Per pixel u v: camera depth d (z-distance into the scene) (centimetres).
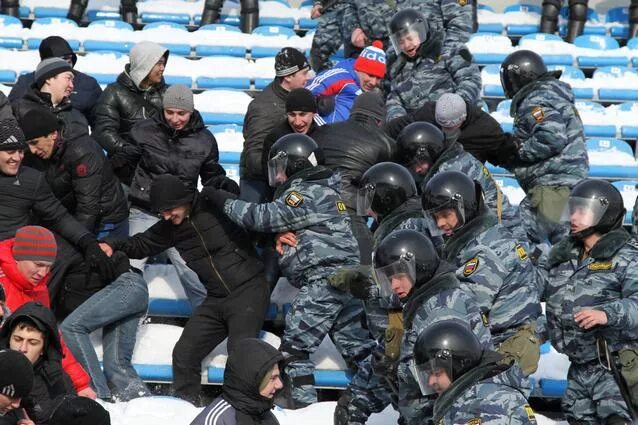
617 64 1823
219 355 1142
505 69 1227
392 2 1513
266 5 1980
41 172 1106
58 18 1866
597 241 967
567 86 1227
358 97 1248
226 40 1834
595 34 1964
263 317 1109
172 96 1180
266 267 1167
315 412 1048
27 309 875
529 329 910
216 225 1098
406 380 848
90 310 1080
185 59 1739
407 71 1341
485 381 755
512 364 786
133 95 1271
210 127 1568
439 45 1333
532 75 1216
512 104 1230
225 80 1697
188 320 1150
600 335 968
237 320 1094
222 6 1941
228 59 1748
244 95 1648
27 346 873
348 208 1129
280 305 1204
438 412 750
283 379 1076
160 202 1079
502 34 1950
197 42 1828
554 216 1209
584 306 970
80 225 1112
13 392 770
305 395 1079
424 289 830
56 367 890
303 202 1064
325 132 1158
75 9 1905
